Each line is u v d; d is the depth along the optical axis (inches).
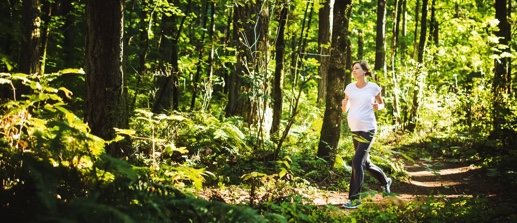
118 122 275.4
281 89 475.5
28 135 197.2
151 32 644.7
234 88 638.5
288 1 449.4
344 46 423.8
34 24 406.3
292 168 363.6
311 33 729.6
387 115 924.0
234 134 413.7
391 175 411.5
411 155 565.3
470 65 971.3
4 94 341.7
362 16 1072.2
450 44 1143.0
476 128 628.7
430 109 757.3
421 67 866.8
